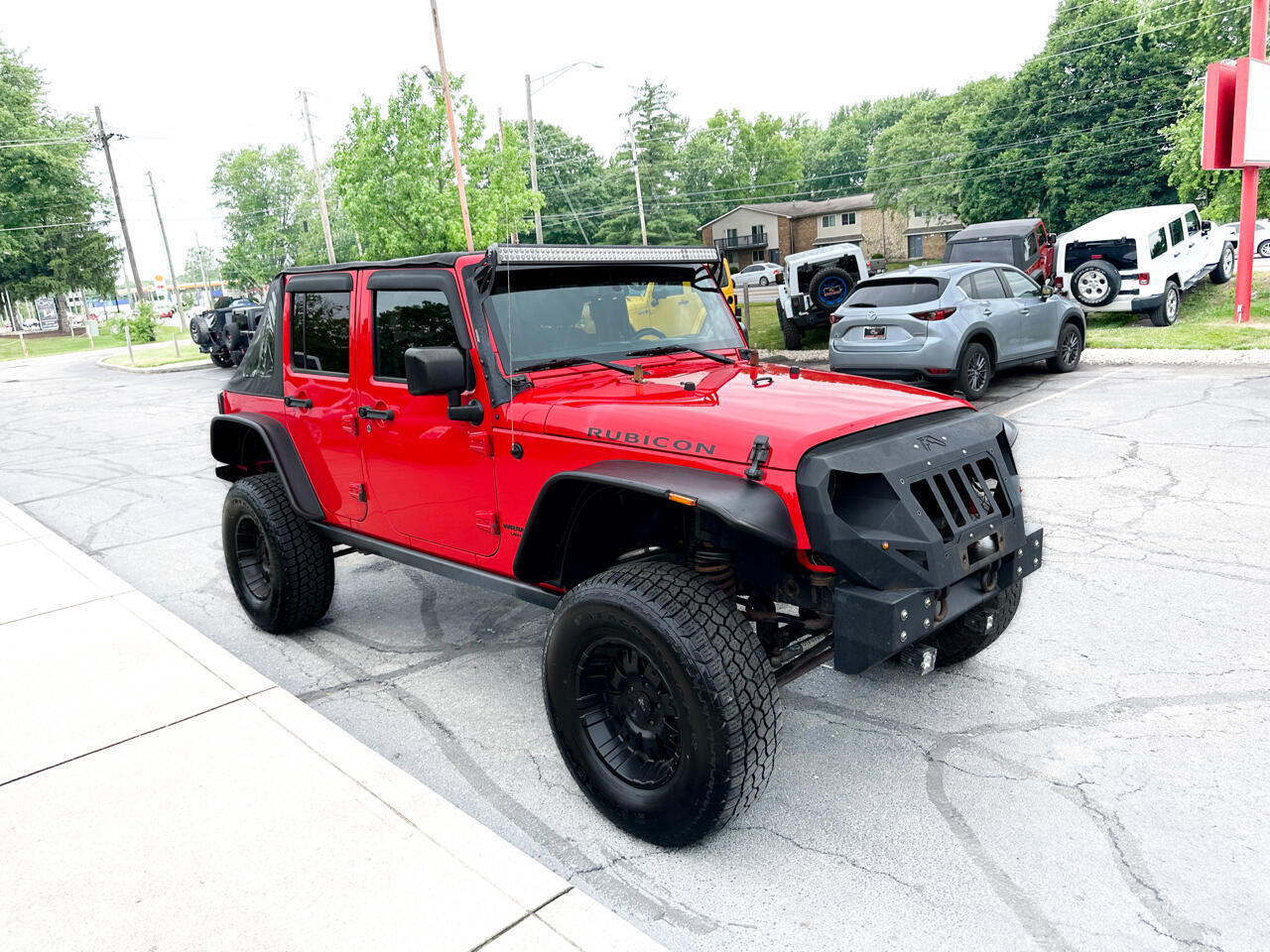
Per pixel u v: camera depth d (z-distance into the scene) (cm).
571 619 303
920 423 317
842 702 405
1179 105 4247
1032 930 258
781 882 285
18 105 6462
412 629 523
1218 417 926
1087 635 459
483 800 341
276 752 360
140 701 411
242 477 539
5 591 587
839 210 8238
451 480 378
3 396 2272
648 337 402
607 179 9100
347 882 278
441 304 361
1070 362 1295
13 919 266
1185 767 339
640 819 300
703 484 279
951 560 287
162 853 296
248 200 9156
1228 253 1906
